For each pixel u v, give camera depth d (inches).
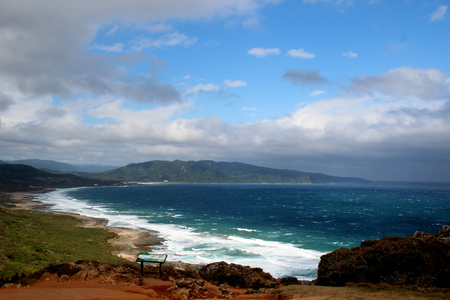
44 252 1132.5
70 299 533.0
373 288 654.5
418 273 702.5
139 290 619.8
